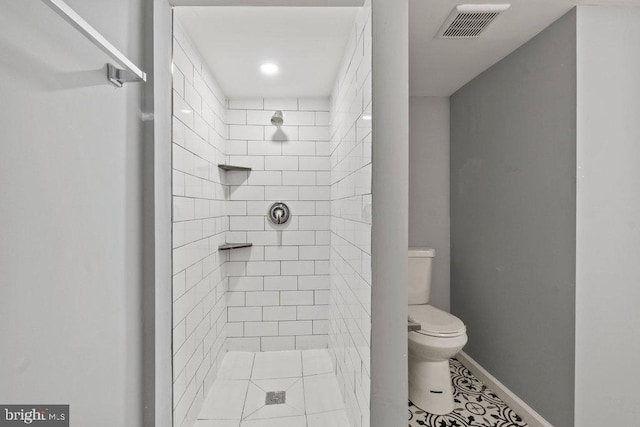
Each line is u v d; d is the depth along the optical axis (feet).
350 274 5.21
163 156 3.87
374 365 3.83
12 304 1.98
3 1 1.90
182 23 4.67
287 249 7.88
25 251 2.07
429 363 6.48
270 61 5.93
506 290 6.58
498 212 6.82
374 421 3.85
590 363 4.95
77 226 2.53
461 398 6.73
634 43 4.99
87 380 2.66
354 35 4.78
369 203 3.91
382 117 3.78
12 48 1.96
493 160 6.99
